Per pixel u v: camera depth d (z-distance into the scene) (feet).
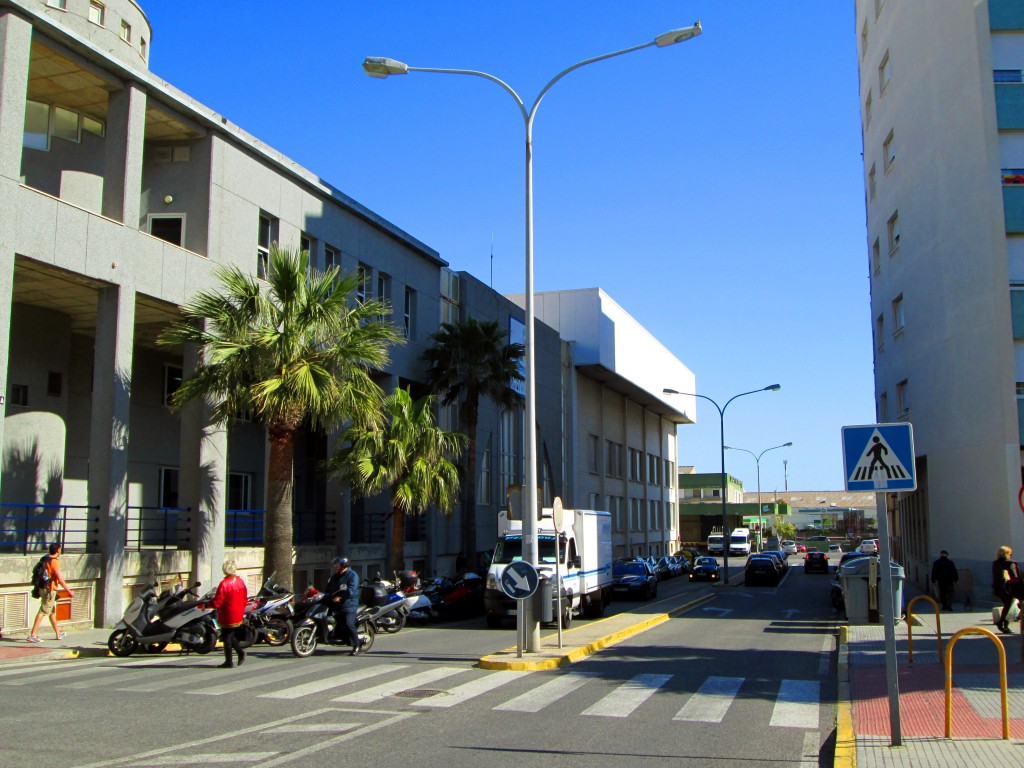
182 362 92.68
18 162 58.70
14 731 29.09
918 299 108.78
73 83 69.77
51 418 74.49
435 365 112.47
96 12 96.48
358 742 28.04
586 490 184.14
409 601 77.41
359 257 100.83
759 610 95.14
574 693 38.29
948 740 27.89
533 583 48.19
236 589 46.37
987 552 89.40
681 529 380.99
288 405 65.82
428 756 26.27
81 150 77.15
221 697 36.35
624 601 112.06
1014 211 90.33
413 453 88.07
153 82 70.69
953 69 97.55
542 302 182.09
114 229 66.18
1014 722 30.60
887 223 123.85
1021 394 87.86
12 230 57.93
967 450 93.40
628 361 198.80
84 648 51.93
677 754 27.12
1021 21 93.25
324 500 107.65
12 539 70.28
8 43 58.65
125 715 32.12
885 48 123.54
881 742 27.68
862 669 45.14
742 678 43.50
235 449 94.27
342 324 72.54
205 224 76.69
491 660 46.47
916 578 123.34
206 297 68.49
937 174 101.60
